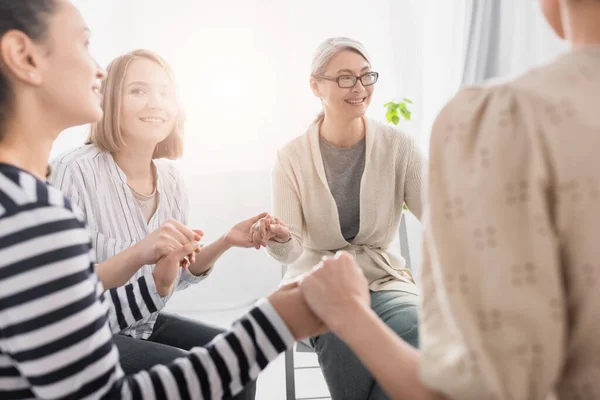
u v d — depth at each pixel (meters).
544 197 0.50
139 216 1.44
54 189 0.71
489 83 0.60
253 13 3.16
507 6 3.01
